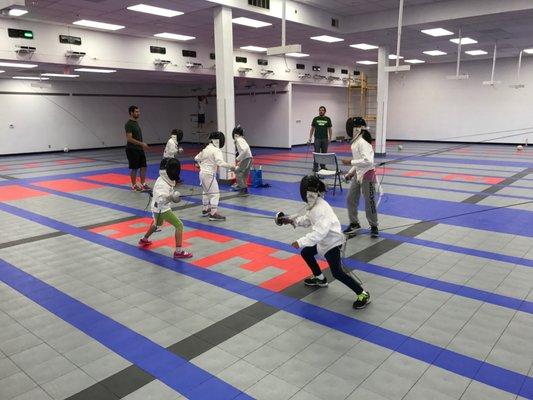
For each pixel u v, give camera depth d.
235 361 2.87
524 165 12.52
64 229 6.16
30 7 9.22
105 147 19.97
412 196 8.24
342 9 11.52
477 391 2.52
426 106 22.14
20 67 12.70
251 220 6.59
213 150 6.43
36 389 2.60
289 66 18.77
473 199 7.92
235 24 11.05
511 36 13.40
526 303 3.69
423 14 11.02
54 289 4.10
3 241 5.62
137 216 6.91
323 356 2.91
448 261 4.72
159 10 9.72
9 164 14.00
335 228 3.53
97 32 12.19
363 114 23.45
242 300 3.81
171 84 22.27
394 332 3.22
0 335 3.26
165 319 3.47
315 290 4.02
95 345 3.09
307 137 22.17
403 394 2.51
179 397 2.50
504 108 19.91
